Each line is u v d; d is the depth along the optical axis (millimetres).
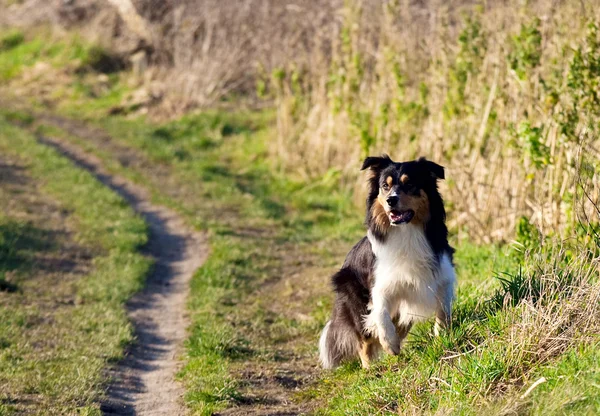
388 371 6367
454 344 6316
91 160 17969
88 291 10156
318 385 7133
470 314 6805
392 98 13953
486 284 7656
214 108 21422
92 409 6445
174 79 22781
